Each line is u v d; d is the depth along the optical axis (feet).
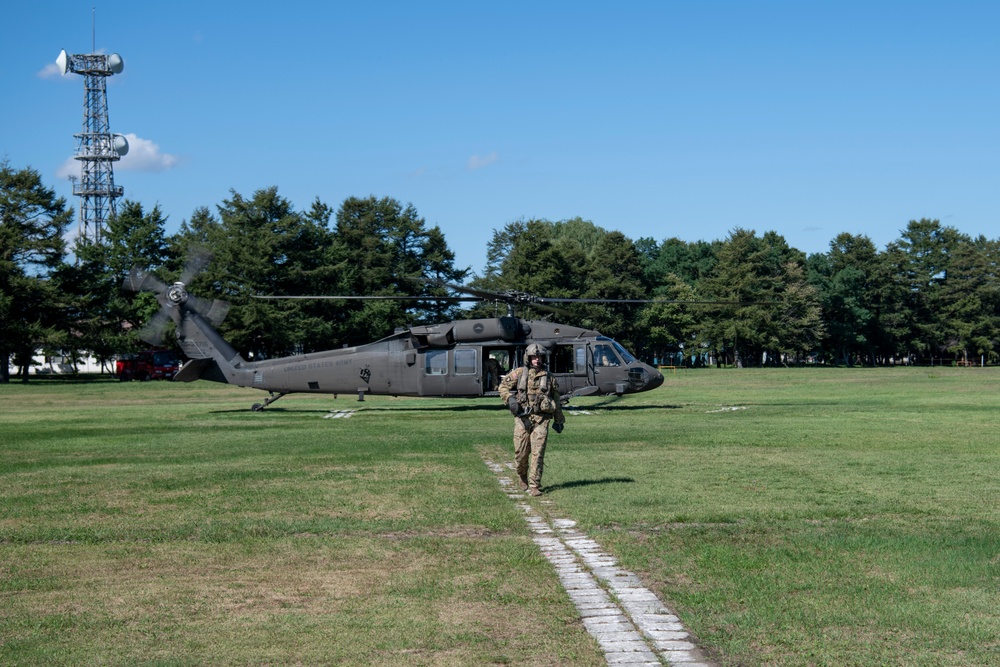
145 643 20.72
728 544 30.12
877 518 34.47
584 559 28.55
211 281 276.62
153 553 29.99
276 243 275.80
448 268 331.77
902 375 230.89
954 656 19.43
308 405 117.19
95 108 377.30
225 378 101.30
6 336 238.27
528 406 40.78
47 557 29.53
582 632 21.35
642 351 393.70
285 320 273.95
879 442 60.80
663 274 440.04
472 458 55.06
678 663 19.24
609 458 53.26
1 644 20.71
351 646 20.43
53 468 52.01
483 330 95.09
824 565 27.12
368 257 314.14
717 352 389.39
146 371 246.47
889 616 22.03
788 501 38.22
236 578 26.68
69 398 146.92
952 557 27.81
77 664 19.34
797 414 88.07
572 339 94.27
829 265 456.86
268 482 45.60
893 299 440.45
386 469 50.24
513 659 19.58
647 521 34.53
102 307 281.13
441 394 95.91
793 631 21.20
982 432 67.67
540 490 40.68
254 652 20.07
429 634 21.25
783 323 391.45
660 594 24.49
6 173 252.83
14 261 247.09
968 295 437.17
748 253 405.80
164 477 47.70
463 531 33.37
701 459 52.54
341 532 33.35
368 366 97.14
